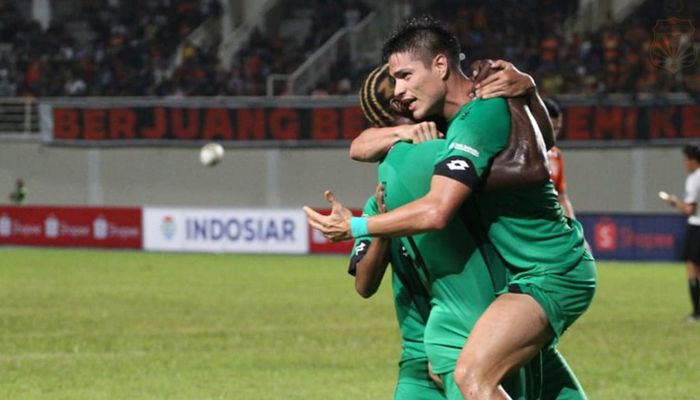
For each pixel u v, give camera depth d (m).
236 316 33.47
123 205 71.81
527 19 75.69
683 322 32.53
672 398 20.69
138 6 84.00
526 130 11.05
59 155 72.75
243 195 69.88
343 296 39.25
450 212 10.69
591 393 21.23
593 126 63.47
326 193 10.99
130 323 31.67
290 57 76.88
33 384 21.77
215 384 21.94
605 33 71.56
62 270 49.78
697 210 33.03
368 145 11.64
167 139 70.75
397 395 12.27
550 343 11.48
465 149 10.80
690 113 62.16
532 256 11.16
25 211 65.94
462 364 10.75
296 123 68.50
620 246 55.94
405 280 12.05
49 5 84.69
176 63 80.06
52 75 78.62
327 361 25.06
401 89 11.29
